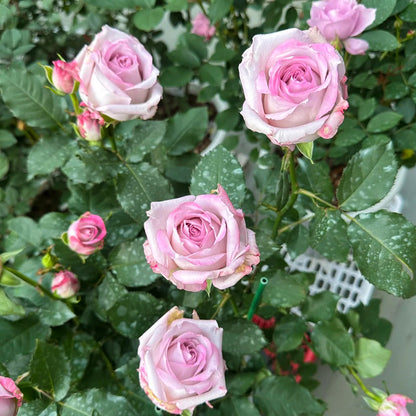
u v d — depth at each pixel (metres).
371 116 0.59
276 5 0.58
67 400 0.35
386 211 0.36
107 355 0.45
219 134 0.72
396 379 0.57
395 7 0.50
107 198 0.47
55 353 0.36
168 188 0.41
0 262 0.36
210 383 0.29
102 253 0.45
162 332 0.29
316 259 0.67
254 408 0.39
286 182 0.35
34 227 0.49
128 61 0.35
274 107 0.27
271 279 0.39
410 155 0.60
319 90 0.26
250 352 0.37
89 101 0.35
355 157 0.36
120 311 0.37
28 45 0.57
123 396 0.37
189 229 0.27
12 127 0.69
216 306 0.39
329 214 0.37
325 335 0.43
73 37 0.68
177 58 0.56
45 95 0.45
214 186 0.36
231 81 0.63
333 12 0.42
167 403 0.28
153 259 0.28
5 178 0.67
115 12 0.66
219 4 0.50
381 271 0.35
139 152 0.43
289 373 0.52
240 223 0.28
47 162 0.44
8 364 0.42
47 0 0.59
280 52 0.27
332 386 0.62
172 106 0.81
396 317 0.63
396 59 0.58
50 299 0.42
